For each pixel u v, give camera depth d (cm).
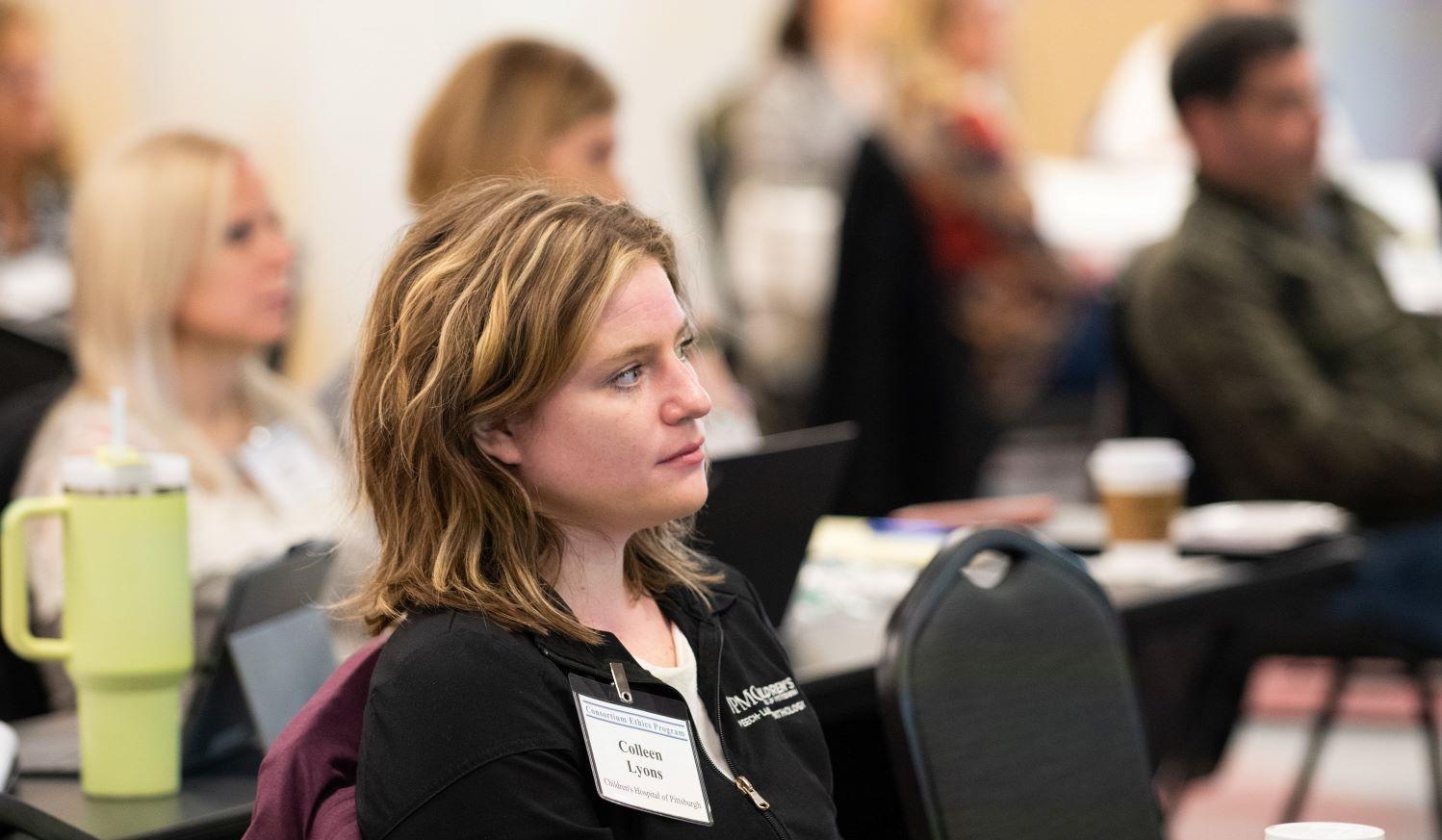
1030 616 407
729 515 451
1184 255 841
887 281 1079
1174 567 615
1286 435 815
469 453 284
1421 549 766
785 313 1302
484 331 279
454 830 264
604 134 632
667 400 288
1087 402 1378
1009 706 396
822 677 436
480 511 284
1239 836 888
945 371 1095
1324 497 823
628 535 302
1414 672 763
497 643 276
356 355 300
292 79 1188
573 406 282
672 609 319
